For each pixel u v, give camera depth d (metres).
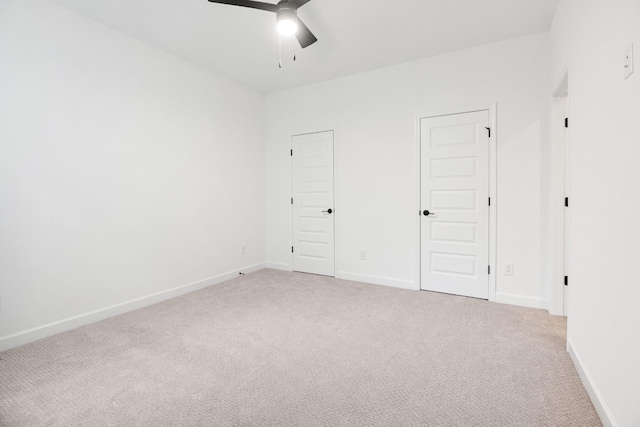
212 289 3.73
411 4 2.54
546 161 2.98
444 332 2.52
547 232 2.98
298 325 2.68
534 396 1.69
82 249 2.70
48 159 2.48
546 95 2.97
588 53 1.77
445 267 3.51
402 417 1.54
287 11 2.25
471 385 1.80
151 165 3.23
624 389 1.31
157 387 1.80
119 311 2.95
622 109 1.35
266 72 3.91
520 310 2.98
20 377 1.90
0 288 2.25
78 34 2.65
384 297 3.40
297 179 4.51
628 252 1.29
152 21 2.78
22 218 2.35
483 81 3.23
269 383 1.83
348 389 1.77
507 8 2.60
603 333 1.53
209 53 3.40
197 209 3.73
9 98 2.27
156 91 3.26
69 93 2.60
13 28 2.29
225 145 4.09
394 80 3.71
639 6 1.19
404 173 3.69
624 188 1.33
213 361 2.09
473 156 3.31
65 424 1.50
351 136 4.03
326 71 3.88
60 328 2.55
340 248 4.18
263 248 4.77
